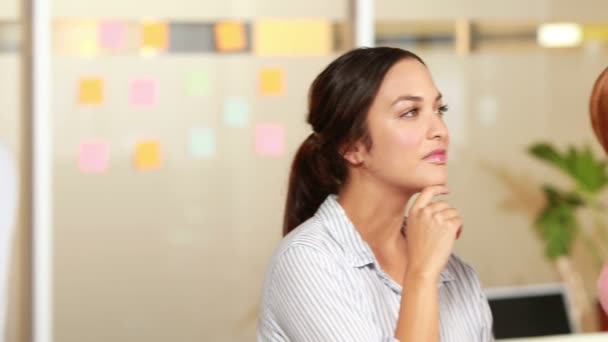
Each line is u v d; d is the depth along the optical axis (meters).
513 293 3.34
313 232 1.70
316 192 1.83
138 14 3.83
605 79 1.62
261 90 3.93
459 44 4.09
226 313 3.92
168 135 3.86
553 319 3.35
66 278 3.79
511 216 4.16
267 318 1.70
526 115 4.16
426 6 4.06
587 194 4.05
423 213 1.63
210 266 3.90
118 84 3.82
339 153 1.72
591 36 4.20
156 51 3.84
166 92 3.86
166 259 3.87
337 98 1.68
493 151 4.14
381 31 4.03
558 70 4.18
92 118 3.80
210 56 3.89
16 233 3.74
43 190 3.74
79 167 3.79
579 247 4.23
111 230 3.82
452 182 4.11
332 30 3.99
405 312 1.58
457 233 1.63
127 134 3.83
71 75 3.79
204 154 3.89
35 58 3.72
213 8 3.88
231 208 3.92
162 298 3.87
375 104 1.65
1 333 1.49
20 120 3.74
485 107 4.12
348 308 1.62
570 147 4.20
